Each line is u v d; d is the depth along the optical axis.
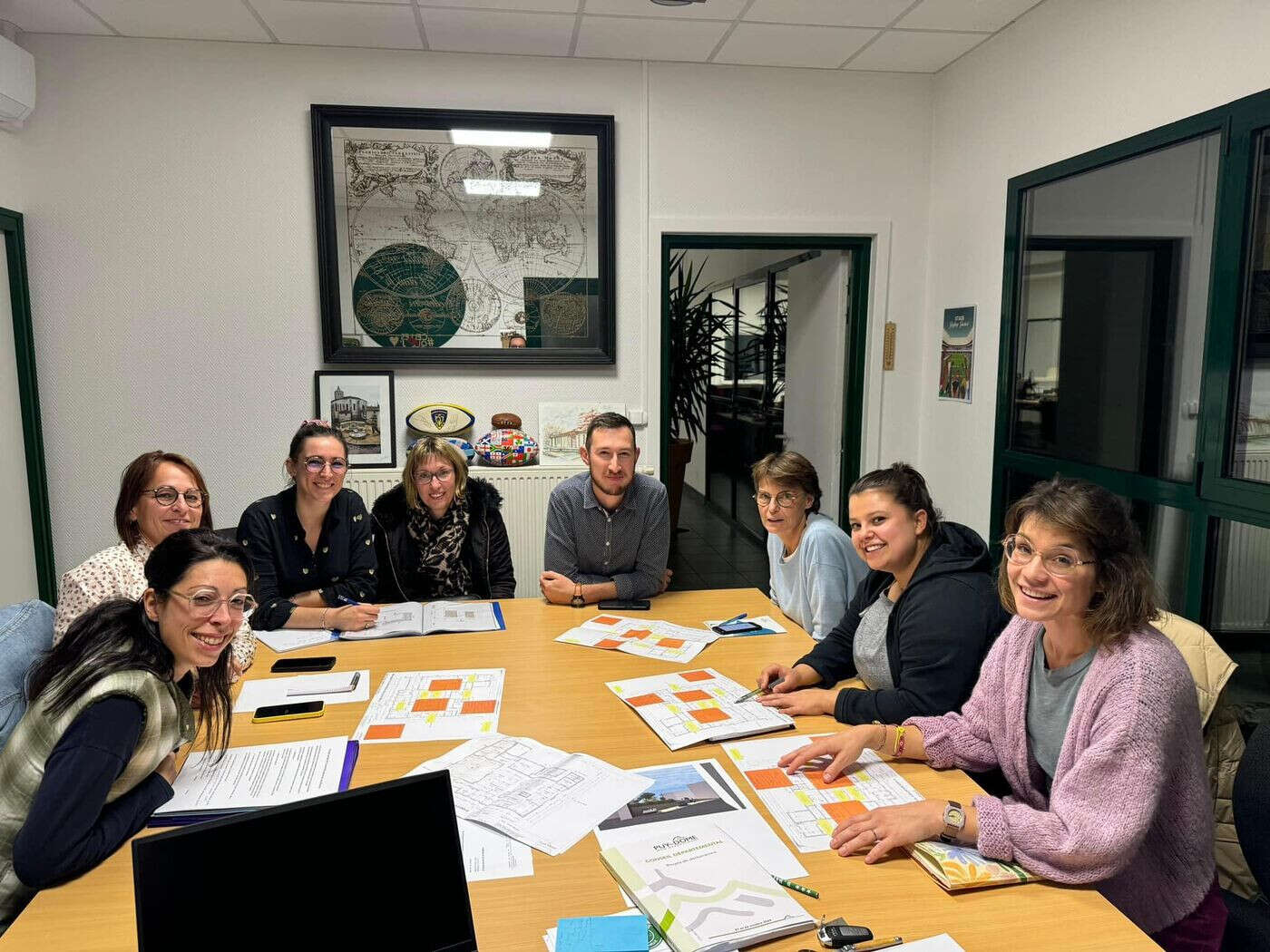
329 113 3.69
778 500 2.40
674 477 5.62
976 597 1.77
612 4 3.25
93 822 1.23
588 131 3.88
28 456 3.67
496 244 3.91
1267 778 1.38
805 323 5.11
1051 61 3.25
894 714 1.75
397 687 1.99
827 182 4.10
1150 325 2.81
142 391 3.77
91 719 1.26
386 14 3.35
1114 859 1.22
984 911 1.19
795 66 3.99
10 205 3.53
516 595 4.03
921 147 4.15
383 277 3.86
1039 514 1.34
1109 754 1.25
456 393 4.01
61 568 3.81
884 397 4.31
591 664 2.15
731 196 4.04
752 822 1.39
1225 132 2.47
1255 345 2.44
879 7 3.30
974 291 3.81
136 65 3.61
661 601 2.75
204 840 0.93
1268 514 2.36
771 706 1.86
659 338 4.11
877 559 1.85
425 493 2.85
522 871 1.26
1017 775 1.53
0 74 3.22
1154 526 2.82
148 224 3.69
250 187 3.74
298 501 2.68
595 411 4.11
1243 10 2.41
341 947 0.95
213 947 0.91
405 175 3.80
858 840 1.31
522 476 3.94
